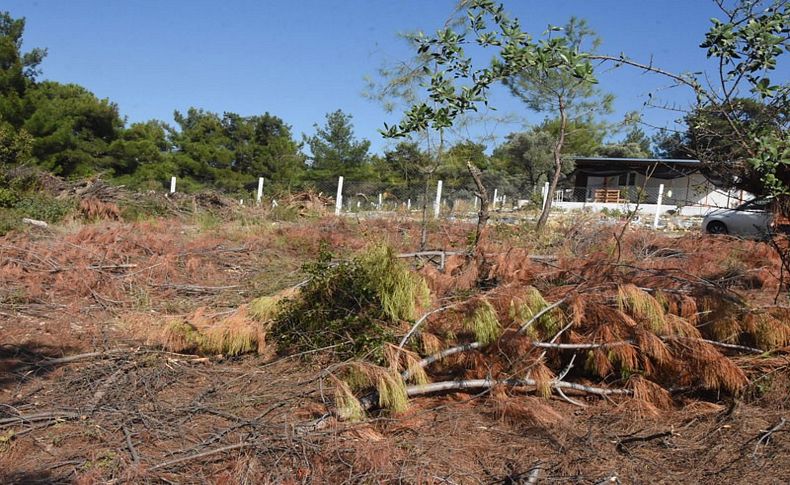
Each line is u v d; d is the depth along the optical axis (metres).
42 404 4.46
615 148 25.67
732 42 3.60
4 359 5.45
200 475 3.44
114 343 5.91
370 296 5.21
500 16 4.29
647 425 4.07
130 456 3.64
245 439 3.80
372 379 4.15
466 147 11.00
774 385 4.24
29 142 16.47
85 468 3.51
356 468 3.43
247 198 18.84
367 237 10.20
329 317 5.38
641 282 5.16
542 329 4.72
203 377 5.09
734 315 4.68
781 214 4.18
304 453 3.54
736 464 3.48
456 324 4.76
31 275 8.05
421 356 4.77
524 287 4.89
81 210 14.12
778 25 3.54
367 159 33.12
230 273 9.27
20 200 13.79
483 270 6.38
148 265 8.92
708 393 4.47
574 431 3.99
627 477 3.41
